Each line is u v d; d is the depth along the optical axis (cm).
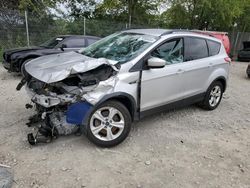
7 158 377
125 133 428
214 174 376
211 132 514
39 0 1600
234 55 2330
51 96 386
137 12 2358
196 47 566
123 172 364
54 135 420
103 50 495
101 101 396
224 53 643
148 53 457
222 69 627
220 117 599
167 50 496
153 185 341
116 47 491
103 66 411
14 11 1284
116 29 1709
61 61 438
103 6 2188
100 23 1634
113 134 424
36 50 859
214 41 622
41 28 1380
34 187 323
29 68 425
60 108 402
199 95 584
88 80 385
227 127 546
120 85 415
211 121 568
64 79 392
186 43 541
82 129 404
